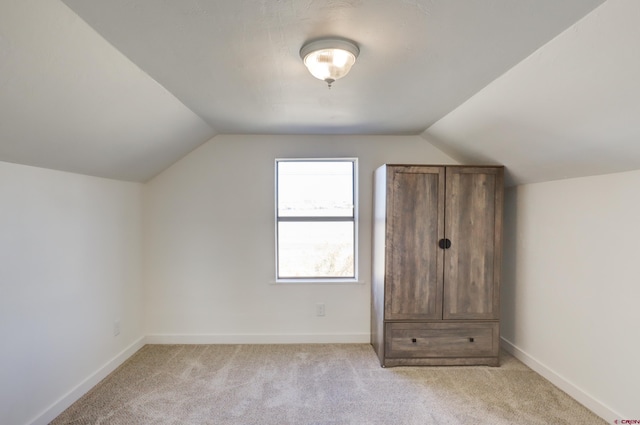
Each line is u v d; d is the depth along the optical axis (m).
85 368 2.38
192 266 3.26
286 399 2.29
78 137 1.92
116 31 1.35
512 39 1.40
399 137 3.25
